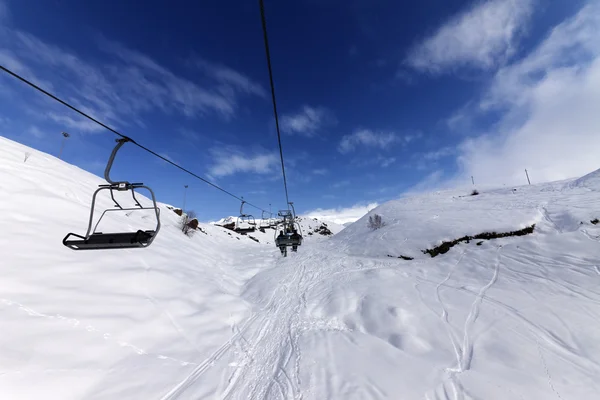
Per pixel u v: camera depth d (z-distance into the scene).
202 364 5.65
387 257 16.31
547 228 13.23
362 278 11.84
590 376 5.17
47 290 5.72
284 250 16.17
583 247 10.19
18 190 8.68
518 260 10.83
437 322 7.40
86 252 7.71
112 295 6.62
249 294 11.29
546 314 7.21
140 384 4.67
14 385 3.80
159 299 7.41
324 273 13.84
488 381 5.04
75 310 5.61
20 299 5.17
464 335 6.73
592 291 7.88
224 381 5.13
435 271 11.75
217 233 28.47
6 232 6.71
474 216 16.98
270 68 5.48
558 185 21.23
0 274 5.44
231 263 17.08
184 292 8.46
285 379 5.14
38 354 4.38
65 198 10.35
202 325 7.20
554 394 4.74
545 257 10.45
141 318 6.36
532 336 6.44
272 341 6.83
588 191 16.58
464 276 10.71
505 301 8.19
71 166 17.53
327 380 5.04
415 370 5.36
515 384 4.97
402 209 25.62
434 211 21.12
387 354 6.00
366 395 4.57
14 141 14.33
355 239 23.42
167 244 12.93
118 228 10.46
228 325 7.71
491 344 6.27
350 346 6.37
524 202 17.66
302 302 9.80
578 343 6.08
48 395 3.94
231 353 6.21
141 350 5.53
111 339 5.39
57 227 8.12
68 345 4.80
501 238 13.59
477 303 8.30
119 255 8.60
